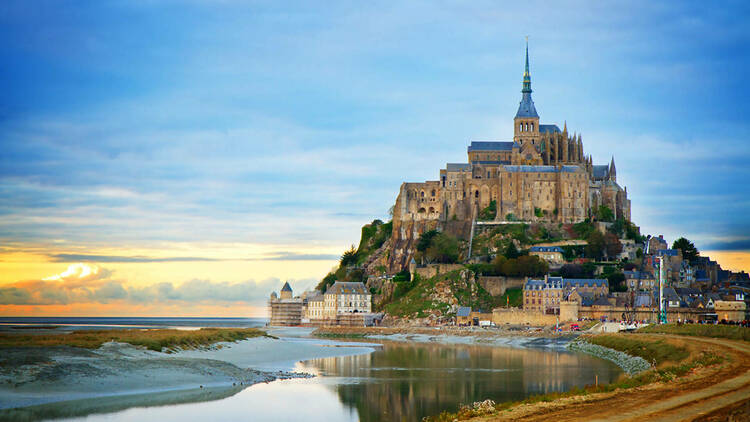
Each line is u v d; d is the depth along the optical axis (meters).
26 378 130.88
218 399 129.00
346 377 162.62
